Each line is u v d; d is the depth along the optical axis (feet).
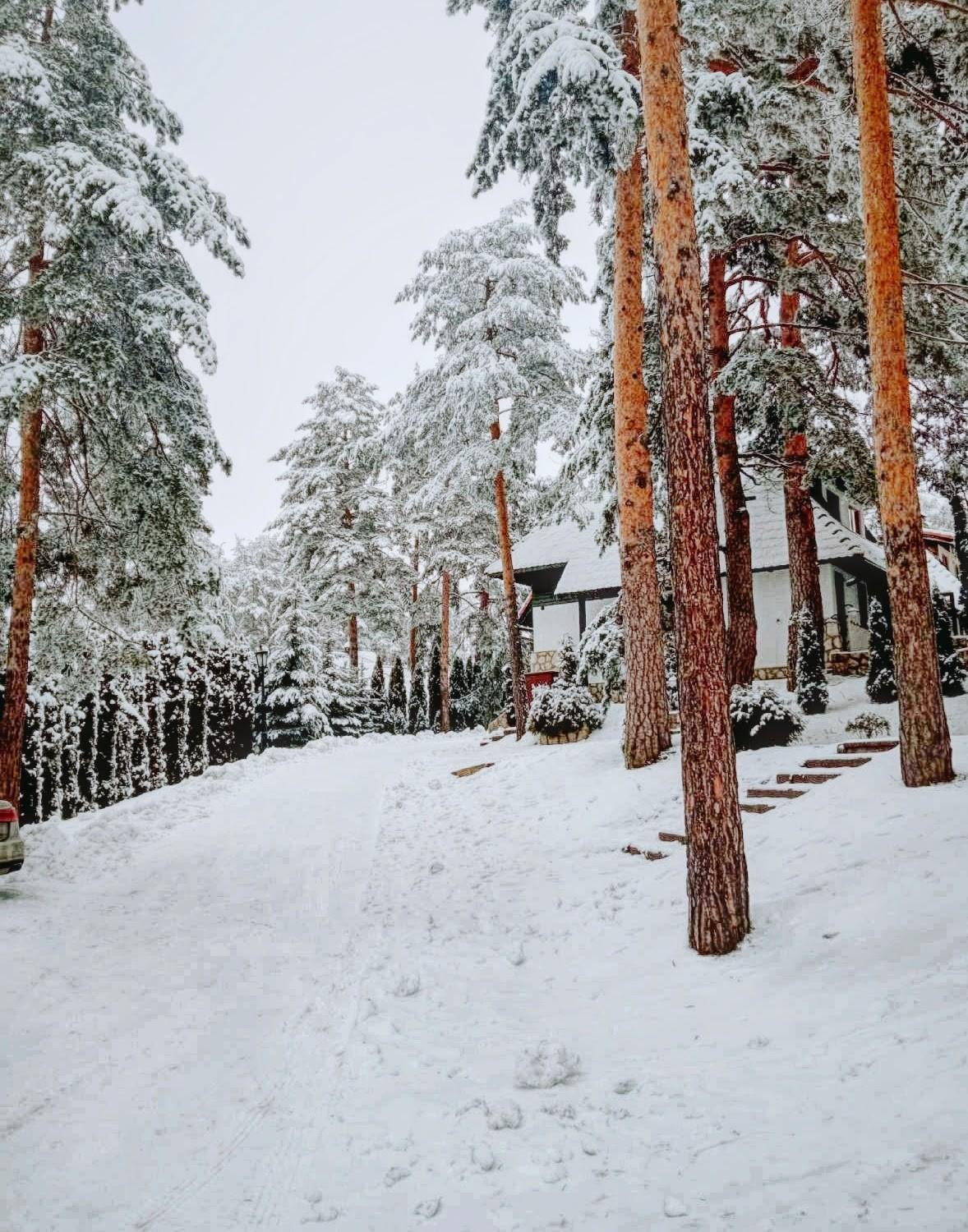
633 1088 12.89
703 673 19.56
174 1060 14.89
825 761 32.55
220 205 42.06
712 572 19.95
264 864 32.40
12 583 40.40
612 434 48.83
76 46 39.50
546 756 50.88
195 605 44.78
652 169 21.20
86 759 46.93
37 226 36.91
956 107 36.29
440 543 111.14
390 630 122.11
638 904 23.54
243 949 21.67
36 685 42.42
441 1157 11.29
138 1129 12.49
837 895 19.47
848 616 79.97
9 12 36.42
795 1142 10.39
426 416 69.21
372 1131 12.19
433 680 118.73
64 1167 11.46
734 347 49.80
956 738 31.58
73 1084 13.98
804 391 44.47
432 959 20.53
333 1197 10.54
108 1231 9.97
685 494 20.03
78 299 35.06
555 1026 16.20
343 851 34.55
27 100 34.09
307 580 115.85
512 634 68.33
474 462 67.26
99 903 26.55
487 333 69.26
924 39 37.42
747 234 45.80
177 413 40.65
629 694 41.78
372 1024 16.37
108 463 41.60
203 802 48.01
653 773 38.60
